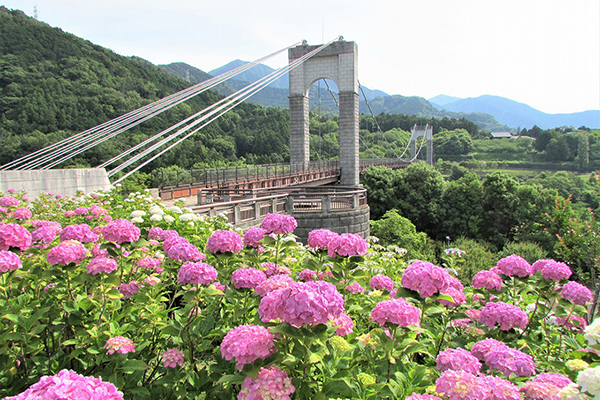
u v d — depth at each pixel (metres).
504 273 4.09
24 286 3.52
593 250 15.80
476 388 2.10
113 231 3.42
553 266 3.79
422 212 44.78
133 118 20.47
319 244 4.07
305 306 2.12
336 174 42.53
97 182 13.98
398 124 132.62
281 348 2.46
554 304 4.06
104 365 2.91
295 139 43.50
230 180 27.73
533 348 3.50
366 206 19.59
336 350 2.55
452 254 6.84
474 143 135.00
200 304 3.78
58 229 4.41
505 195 41.28
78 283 3.21
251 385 2.17
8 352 2.77
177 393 2.85
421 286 2.82
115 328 2.96
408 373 2.62
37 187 11.98
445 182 47.38
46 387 1.62
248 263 4.28
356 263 3.91
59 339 3.26
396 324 2.68
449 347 3.46
